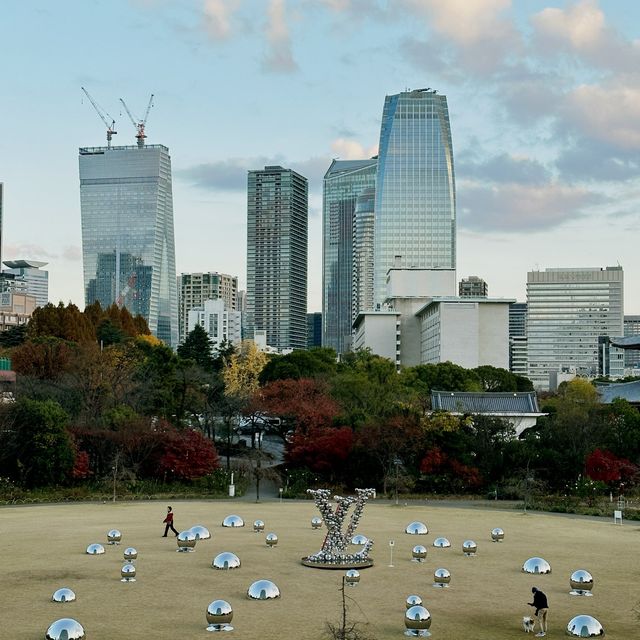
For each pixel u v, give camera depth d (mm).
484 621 43812
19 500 98000
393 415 115062
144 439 110312
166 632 40406
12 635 39531
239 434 182625
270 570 55906
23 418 103625
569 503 101062
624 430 114125
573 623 41312
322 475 114500
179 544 63281
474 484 109000
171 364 146625
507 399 142500
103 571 54781
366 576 54656
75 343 155375
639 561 62094
